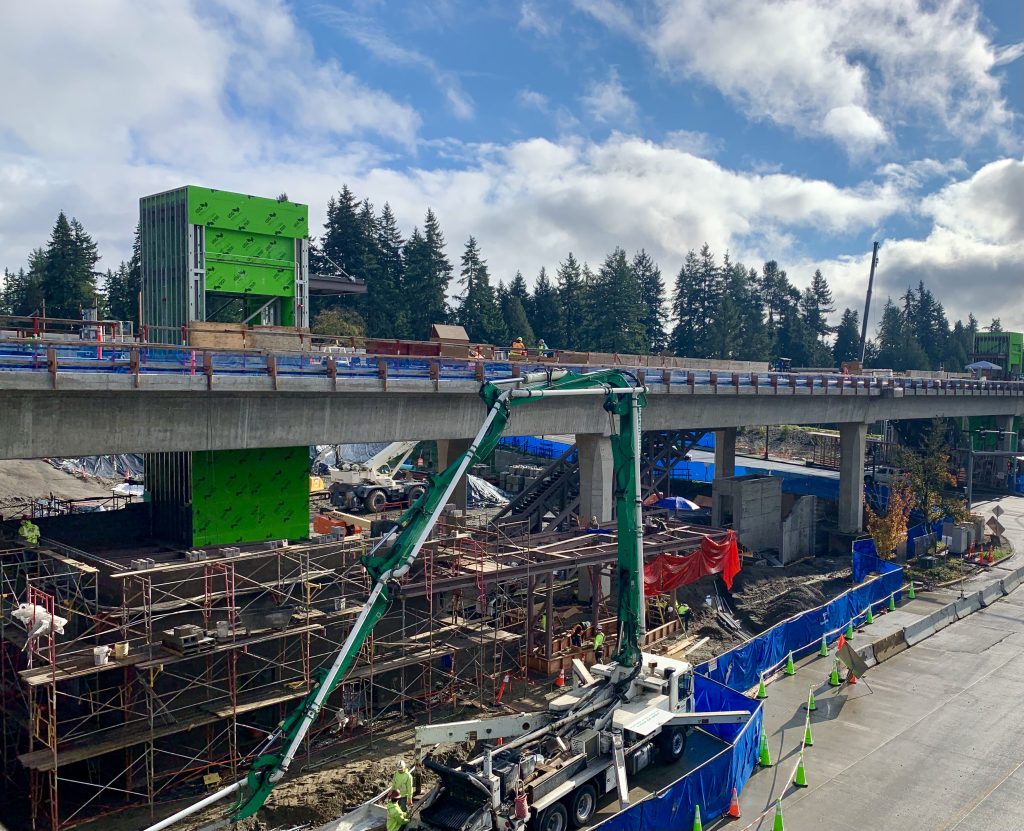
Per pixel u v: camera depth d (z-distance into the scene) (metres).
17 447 24.70
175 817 17.34
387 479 62.00
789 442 109.69
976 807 21.86
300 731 17.84
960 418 83.50
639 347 122.25
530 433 38.75
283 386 29.33
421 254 113.62
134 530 32.47
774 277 153.62
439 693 27.94
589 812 21.25
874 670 31.97
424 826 18.95
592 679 24.89
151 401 27.12
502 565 30.02
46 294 103.75
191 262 34.22
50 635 20.09
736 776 21.86
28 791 22.89
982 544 53.66
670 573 34.66
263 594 25.19
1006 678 31.22
